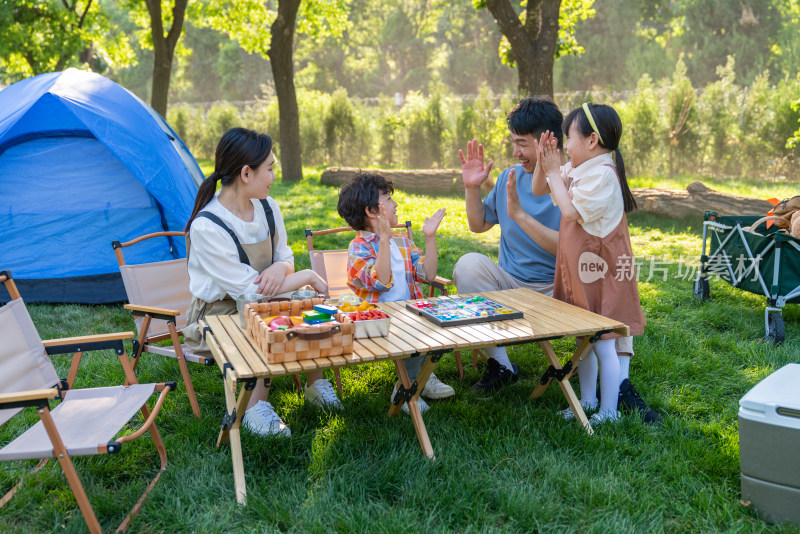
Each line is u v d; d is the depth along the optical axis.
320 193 13.24
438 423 3.28
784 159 14.86
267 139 3.33
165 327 3.97
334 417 3.37
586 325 2.99
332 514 2.51
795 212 4.49
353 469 2.83
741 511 2.57
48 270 5.86
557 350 4.49
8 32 17.66
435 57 44.19
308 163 20.50
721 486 2.77
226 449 3.05
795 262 4.58
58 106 5.77
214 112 22.97
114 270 5.93
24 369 2.76
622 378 3.47
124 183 6.04
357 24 45.75
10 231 5.88
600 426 3.26
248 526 2.48
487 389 3.77
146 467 2.95
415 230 9.21
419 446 3.04
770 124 14.91
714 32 31.70
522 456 2.97
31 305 5.68
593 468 2.89
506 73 40.19
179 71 47.78
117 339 2.88
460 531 2.48
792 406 2.41
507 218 3.98
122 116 5.72
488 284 3.89
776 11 31.27
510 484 2.73
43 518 2.59
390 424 3.26
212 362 3.36
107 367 4.18
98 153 6.02
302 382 3.89
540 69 10.43
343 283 4.32
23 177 5.93
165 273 4.01
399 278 3.70
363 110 20.48
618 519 2.53
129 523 2.52
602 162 3.17
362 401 3.61
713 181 14.05
